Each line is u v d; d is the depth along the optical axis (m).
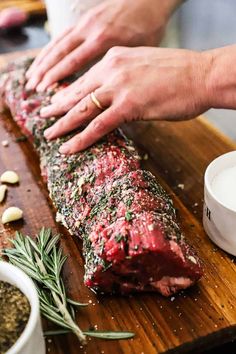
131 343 0.41
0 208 0.58
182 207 0.57
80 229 0.49
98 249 0.43
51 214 0.57
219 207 0.47
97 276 0.43
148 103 0.56
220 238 0.50
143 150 0.67
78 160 0.54
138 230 0.42
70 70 0.68
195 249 0.50
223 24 1.06
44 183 0.62
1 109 0.78
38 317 0.36
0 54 0.98
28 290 0.38
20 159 0.67
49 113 0.62
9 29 1.07
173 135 0.70
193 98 0.56
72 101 0.60
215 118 0.84
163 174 0.63
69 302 0.44
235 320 0.43
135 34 0.71
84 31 0.70
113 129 0.57
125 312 0.44
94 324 0.43
